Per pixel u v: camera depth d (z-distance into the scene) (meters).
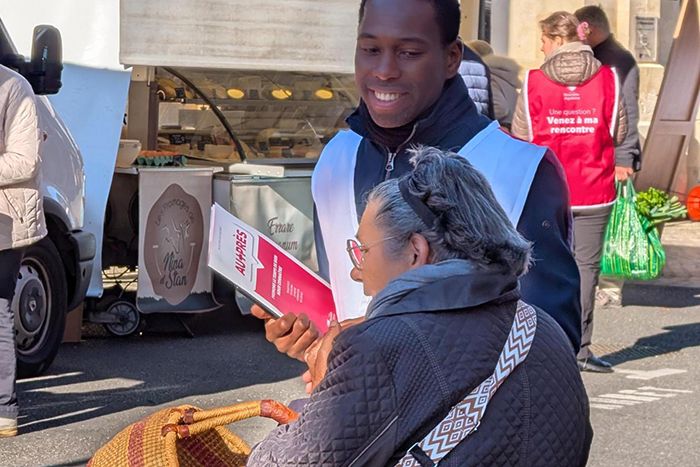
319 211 3.21
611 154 7.71
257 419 6.52
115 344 8.27
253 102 9.29
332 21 8.77
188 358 7.94
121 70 8.12
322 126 9.51
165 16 8.17
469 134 3.01
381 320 2.31
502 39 13.95
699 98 12.27
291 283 2.95
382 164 3.09
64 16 8.12
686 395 7.33
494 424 2.29
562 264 2.89
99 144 8.06
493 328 2.33
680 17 11.98
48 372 7.44
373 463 2.23
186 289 8.52
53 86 6.74
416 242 2.41
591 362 7.89
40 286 7.17
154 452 2.60
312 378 2.84
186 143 9.45
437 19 2.97
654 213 9.75
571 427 2.38
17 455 5.85
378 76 2.98
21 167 5.76
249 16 8.45
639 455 6.14
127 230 8.63
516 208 2.89
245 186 8.59
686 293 10.94
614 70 7.72
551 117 7.67
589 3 14.58
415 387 2.24
